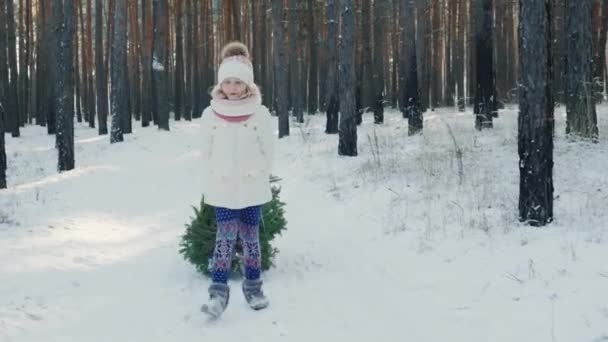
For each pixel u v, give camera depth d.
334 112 20.08
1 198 10.01
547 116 6.62
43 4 27.56
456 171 10.17
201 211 5.72
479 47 16.05
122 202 10.73
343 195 10.19
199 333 4.32
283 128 20.58
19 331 4.12
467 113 22.45
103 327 4.37
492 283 5.21
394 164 11.67
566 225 6.54
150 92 35.53
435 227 7.14
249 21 39.03
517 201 7.80
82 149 21.27
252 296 4.83
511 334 4.27
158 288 5.36
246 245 4.87
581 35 11.92
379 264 6.16
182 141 22.84
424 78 27.08
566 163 9.94
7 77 27.44
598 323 4.24
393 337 4.33
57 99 15.08
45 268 5.64
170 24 40.69
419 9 20.30
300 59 36.50
